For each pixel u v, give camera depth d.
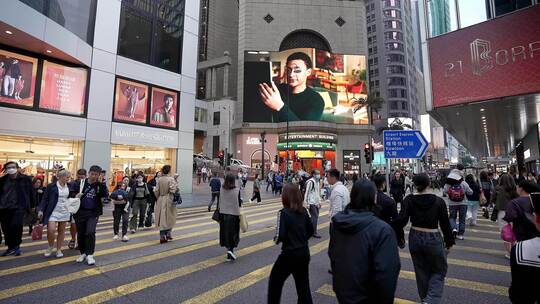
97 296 4.19
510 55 12.60
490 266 5.61
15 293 4.26
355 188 2.45
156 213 7.54
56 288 4.47
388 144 8.73
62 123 15.55
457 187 8.05
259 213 13.19
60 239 6.19
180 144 21.08
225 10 70.75
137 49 19.22
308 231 3.65
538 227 2.05
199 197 19.69
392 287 2.08
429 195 3.83
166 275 5.11
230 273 5.22
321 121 47.84
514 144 36.31
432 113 16.97
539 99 12.86
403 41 95.25
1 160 14.13
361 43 52.62
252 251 6.73
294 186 3.71
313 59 49.44
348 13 53.50
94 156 16.62
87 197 5.79
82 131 16.28
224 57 59.75
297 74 48.94
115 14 18.14
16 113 14.12
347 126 49.28
